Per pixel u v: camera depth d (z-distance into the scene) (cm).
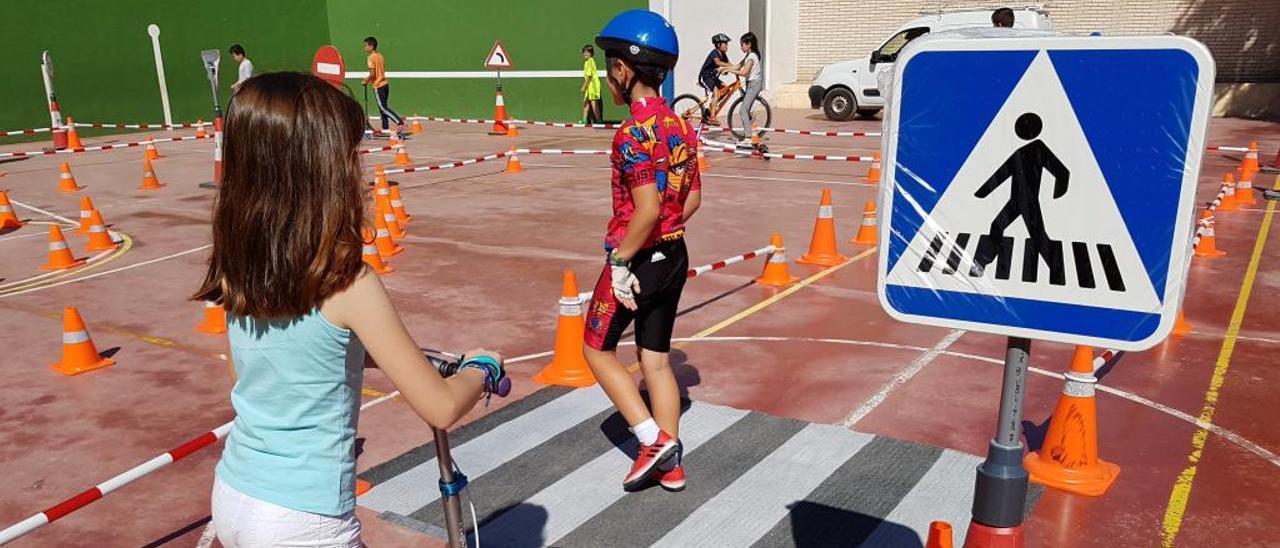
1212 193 1094
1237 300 662
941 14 1872
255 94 173
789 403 481
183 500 387
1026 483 221
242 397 188
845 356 554
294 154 171
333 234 175
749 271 767
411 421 463
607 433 443
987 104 189
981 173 194
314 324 178
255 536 183
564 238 905
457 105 2233
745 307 662
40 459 430
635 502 375
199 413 484
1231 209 1001
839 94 2022
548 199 1133
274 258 173
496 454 420
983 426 447
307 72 187
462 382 190
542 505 374
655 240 354
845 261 796
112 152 1691
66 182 1260
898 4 2306
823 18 2423
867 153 1509
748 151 1460
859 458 410
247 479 185
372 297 178
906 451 416
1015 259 194
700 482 391
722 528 354
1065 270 190
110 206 1134
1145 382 501
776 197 1112
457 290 720
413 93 2283
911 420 456
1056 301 192
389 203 955
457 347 580
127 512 376
